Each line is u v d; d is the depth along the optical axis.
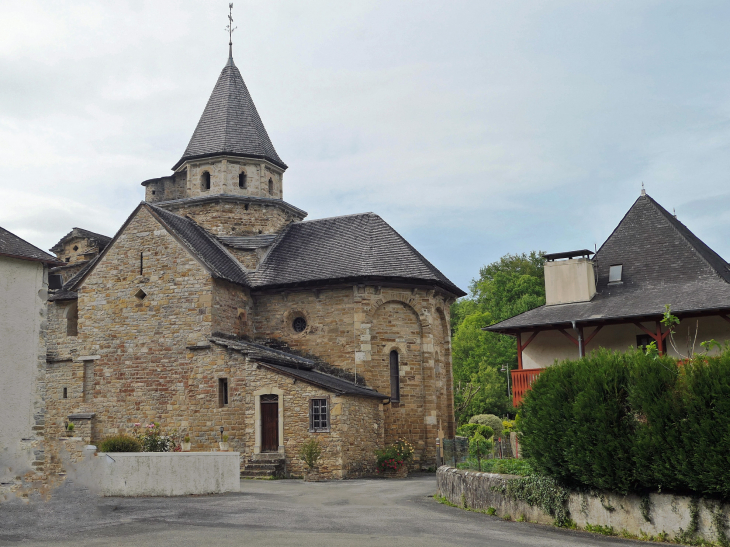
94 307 30.20
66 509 14.59
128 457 17.34
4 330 17.00
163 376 28.47
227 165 34.34
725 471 10.66
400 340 30.19
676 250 27.39
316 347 30.09
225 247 32.75
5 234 17.89
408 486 21.95
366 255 30.92
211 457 18.84
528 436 13.76
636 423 12.08
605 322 24.52
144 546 10.55
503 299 62.22
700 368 11.32
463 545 10.86
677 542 11.52
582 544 11.26
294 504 16.53
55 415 30.22
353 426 25.66
